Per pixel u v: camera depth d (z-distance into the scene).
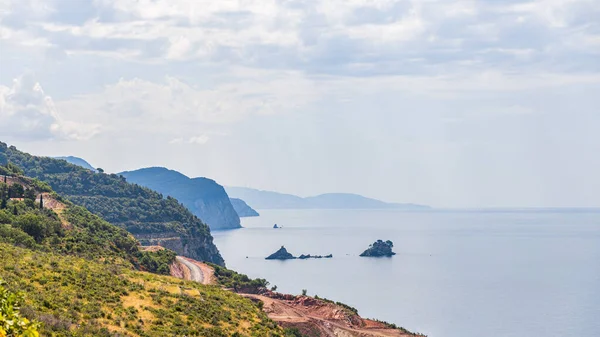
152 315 79.06
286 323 123.19
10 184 187.00
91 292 79.88
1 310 26.66
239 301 104.62
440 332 197.50
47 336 57.03
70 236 138.00
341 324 134.38
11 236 115.62
